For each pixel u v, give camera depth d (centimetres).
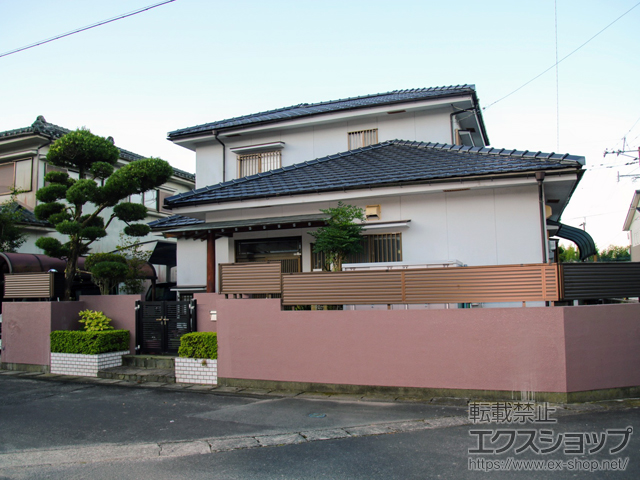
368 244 1013
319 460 496
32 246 1605
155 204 2084
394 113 1386
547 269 676
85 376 996
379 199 1014
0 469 503
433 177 926
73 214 1198
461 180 912
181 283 1485
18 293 1126
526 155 960
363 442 545
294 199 1023
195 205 1095
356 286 779
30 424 664
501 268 695
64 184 1180
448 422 603
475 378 701
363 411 666
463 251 955
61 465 511
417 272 742
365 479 444
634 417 596
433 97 1304
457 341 712
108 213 1853
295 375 804
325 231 942
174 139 1573
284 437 573
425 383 726
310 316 800
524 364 680
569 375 663
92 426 647
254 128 1492
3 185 1744
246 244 1159
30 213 1622
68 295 1141
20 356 1088
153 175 1089
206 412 696
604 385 680
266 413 677
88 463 514
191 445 559
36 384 938
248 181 1193
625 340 698
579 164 847
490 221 945
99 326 1048
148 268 1675
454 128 1377
